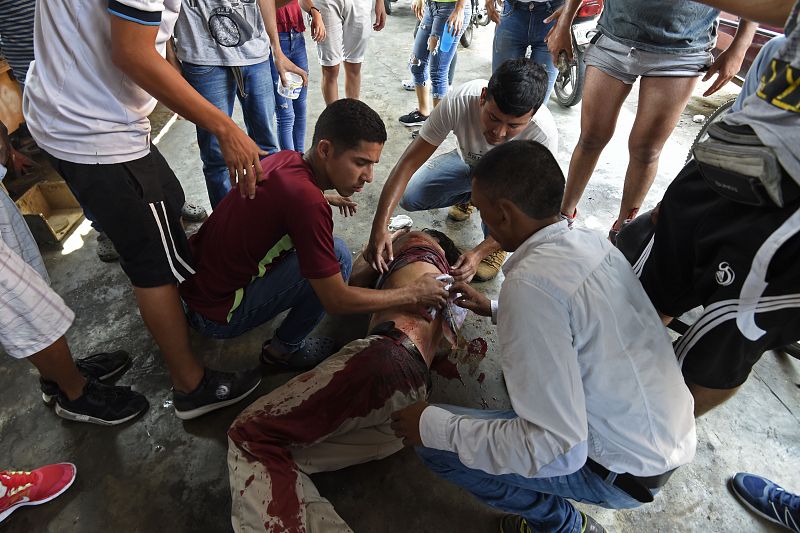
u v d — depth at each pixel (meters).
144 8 1.04
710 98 4.00
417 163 1.89
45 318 1.37
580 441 0.91
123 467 1.54
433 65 3.30
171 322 1.47
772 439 1.64
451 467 1.19
